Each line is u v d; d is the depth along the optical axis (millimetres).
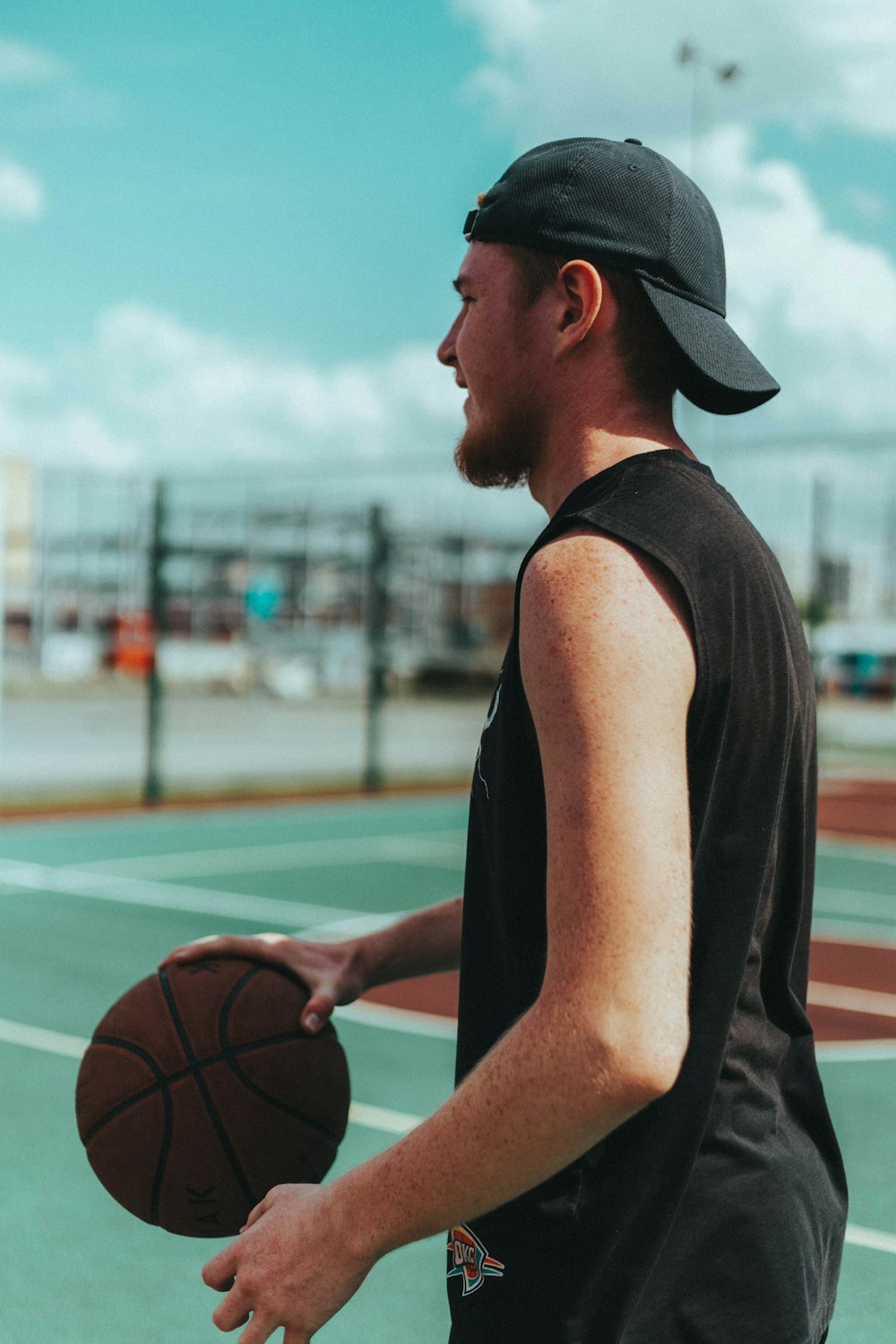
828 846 13070
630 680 1076
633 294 1278
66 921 8289
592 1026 1008
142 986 1702
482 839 1264
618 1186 1158
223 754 20516
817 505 18766
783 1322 1188
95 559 26109
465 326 1369
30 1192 4172
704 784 1160
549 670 1095
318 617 22750
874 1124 4910
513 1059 1038
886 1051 5934
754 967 1250
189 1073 1624
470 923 1277
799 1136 1293
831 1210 1299
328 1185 1188
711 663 1136
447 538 22375
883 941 8547
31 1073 5285
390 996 6758
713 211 1349
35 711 25641
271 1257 1159
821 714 22891
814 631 19047
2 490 22922
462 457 1399
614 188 1271
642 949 1023
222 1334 3291
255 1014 1655
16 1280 3576
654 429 1296
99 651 28047
